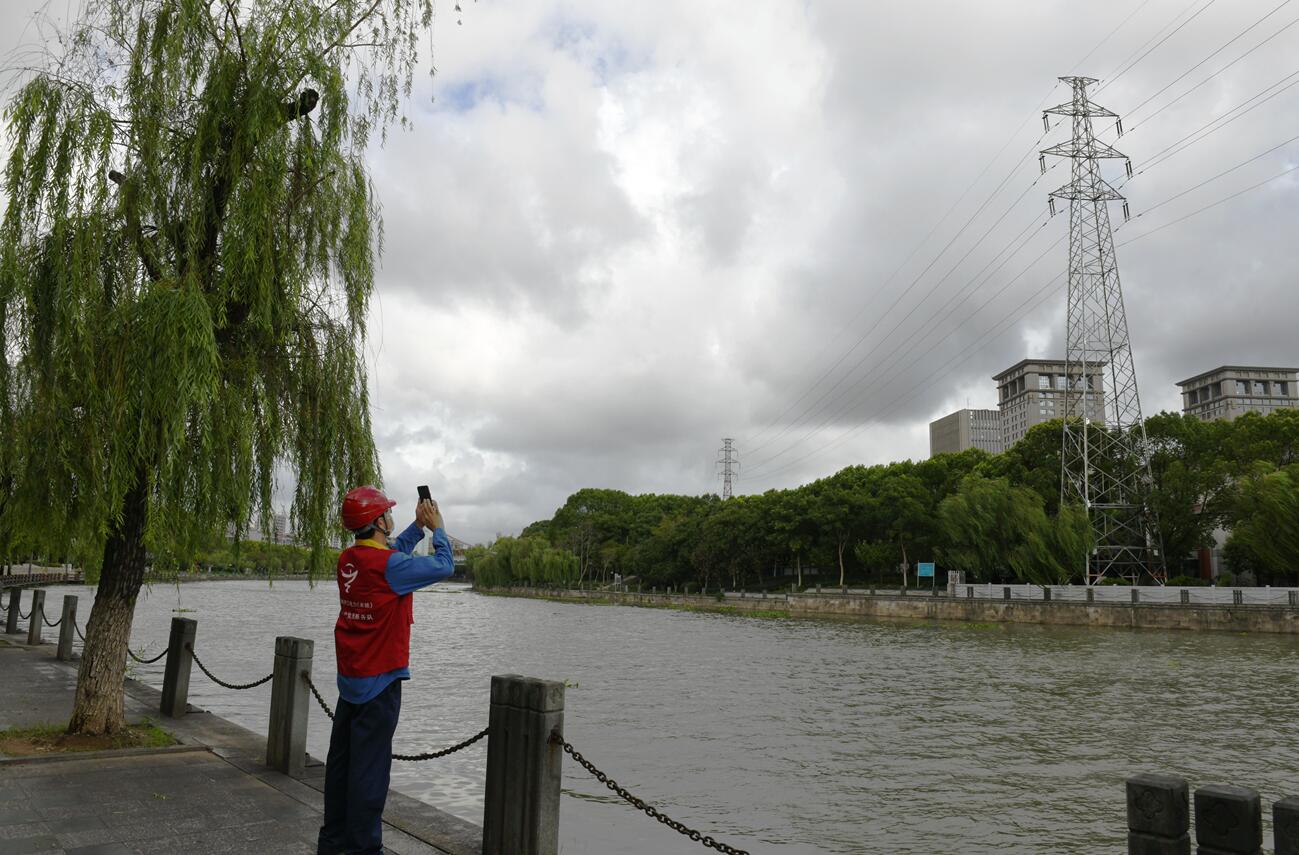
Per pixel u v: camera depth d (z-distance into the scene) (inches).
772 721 850.1
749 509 3934.5
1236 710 919.7
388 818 293.9
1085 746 732.0
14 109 352.5
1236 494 2470.5
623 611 3644.2
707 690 1079.6
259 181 359.9
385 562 210.5
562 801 539.2
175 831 263.0
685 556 4537.4
